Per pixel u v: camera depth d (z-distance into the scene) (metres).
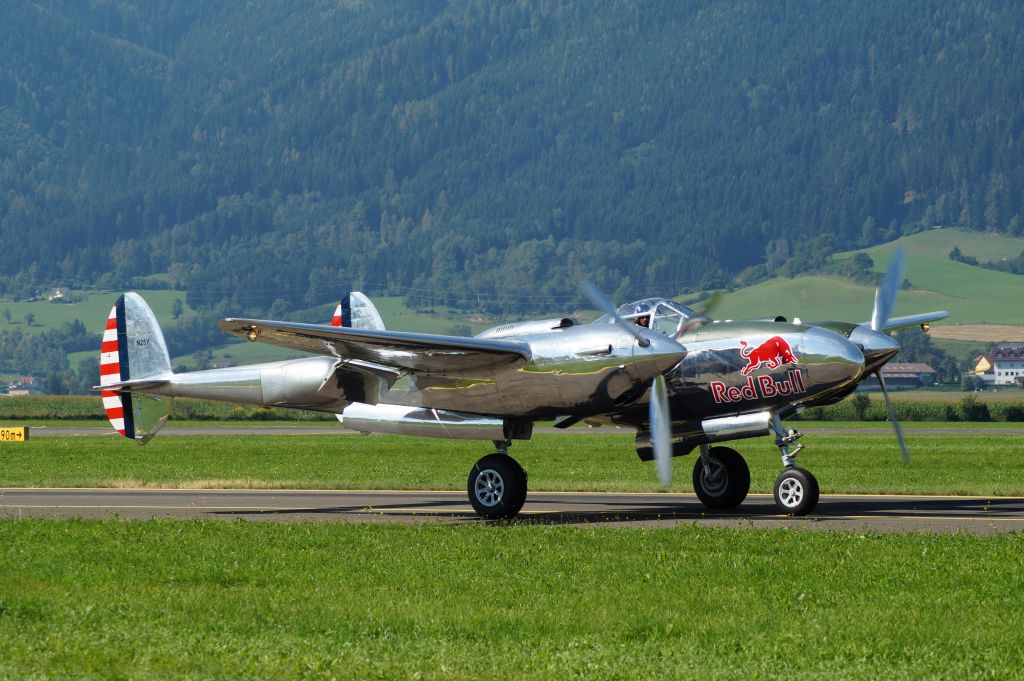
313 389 56.41
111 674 22.19
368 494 63.88
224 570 32.88
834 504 54.16
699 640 24.72
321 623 26.16
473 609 27.59
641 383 46.19
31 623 26.16
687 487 65.62
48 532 41.59
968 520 45.72
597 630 25.64
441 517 50.44
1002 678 22.06
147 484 69.25
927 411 196.62
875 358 48.66
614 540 38.69
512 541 38.81
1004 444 112.31
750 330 47.94
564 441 121.31
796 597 28.73
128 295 64.81
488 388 48.56
